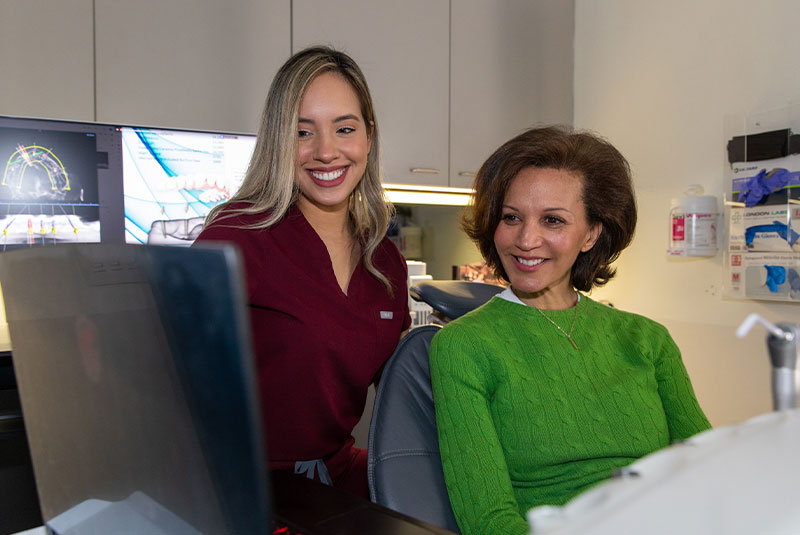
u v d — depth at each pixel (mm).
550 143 1041
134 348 457
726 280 2119
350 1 2213
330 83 1168
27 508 1505
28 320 594
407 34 2336
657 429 1033
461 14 2463
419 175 2381
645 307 2451
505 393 995
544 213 1018
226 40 2014
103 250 462
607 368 1061
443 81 2426
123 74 1869
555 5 2707
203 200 2018
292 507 687
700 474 316
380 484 928
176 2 1937
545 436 974
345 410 1232
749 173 2035
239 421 395
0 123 1725
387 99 2297
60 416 590
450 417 952
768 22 2031
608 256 1163
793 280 1918
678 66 2324
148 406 462
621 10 2545
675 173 2342
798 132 1924
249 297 1128
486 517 853
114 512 543
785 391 458
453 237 2852
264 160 1188
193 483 447
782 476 317
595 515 288
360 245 1305
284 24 2102
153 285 422
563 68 2738
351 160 1193
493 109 2557
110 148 1872
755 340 2066
